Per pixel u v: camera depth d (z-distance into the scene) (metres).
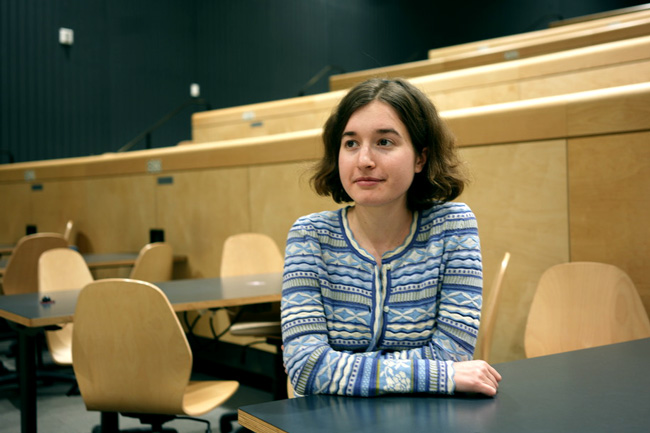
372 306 1.10
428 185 1.17
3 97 6.99
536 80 3.48
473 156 2.59
